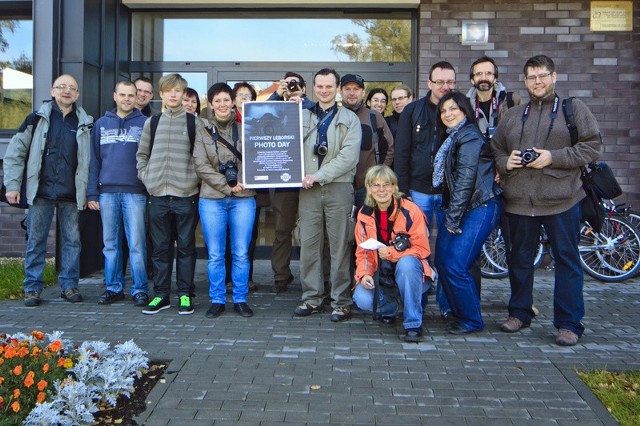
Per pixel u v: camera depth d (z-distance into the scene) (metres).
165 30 8.96
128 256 7.18
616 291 7.05
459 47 8.45
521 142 5.18
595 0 8.33
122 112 6.31
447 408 3.90
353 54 8.90
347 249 5.75
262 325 5.61
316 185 5.77
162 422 3.71
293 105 5.80
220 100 5.72
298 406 3.92
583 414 3.83
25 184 6.25
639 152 8.38
